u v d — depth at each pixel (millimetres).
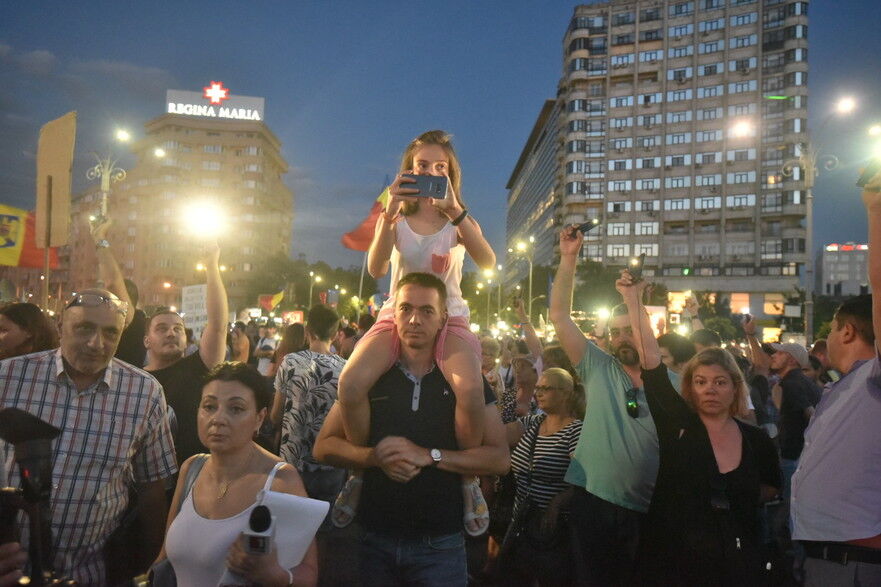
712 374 3797
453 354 2988
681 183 84688
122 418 3039
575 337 4293
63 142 6082
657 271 84438
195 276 89125
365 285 96625
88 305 2889
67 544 2859
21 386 2900
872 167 2672
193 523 2586
